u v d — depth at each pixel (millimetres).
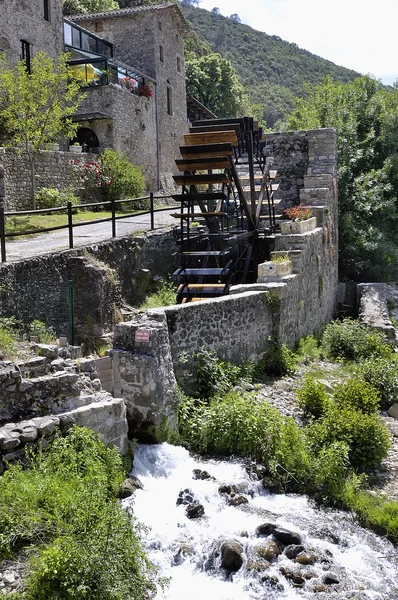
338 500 6617
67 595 4426
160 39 28266
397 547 5949
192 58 51531
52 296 9984
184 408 7957
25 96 16500
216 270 12203
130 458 6910
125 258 12141
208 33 104062
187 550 5598
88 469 5754
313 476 6906
